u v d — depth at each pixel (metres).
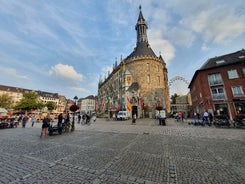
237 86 22.59
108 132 12.85
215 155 5.76
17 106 43.03
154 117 37.94
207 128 15.04
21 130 15.52
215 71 25.09
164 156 5.68
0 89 77.31
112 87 54.44
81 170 4.36
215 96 24.64
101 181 3.66
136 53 47.41
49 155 5.91
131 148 6.96
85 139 9.52
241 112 21.89
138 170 4.35
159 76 43.53
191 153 6.06
